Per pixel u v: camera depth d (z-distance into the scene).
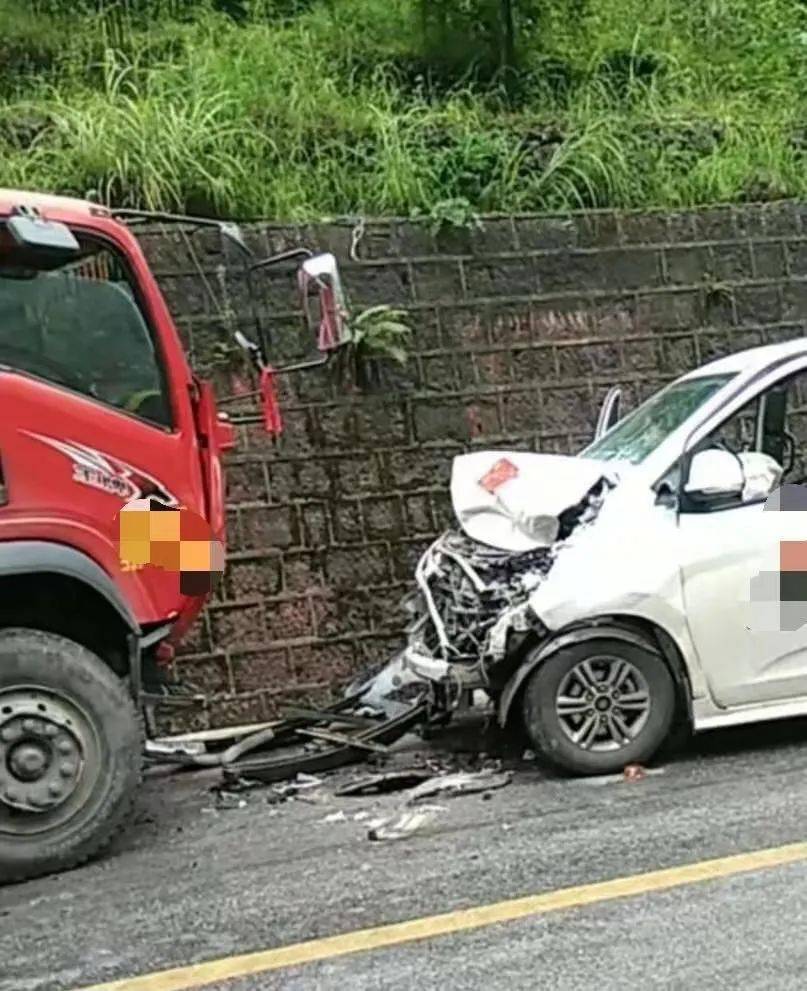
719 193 8.88
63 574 4.59
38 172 7.86
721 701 5.57
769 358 5.95
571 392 7.97
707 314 8.33
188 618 5.06
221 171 8.09
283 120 8.82
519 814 5.04
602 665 5.49
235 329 7.34
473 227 7.88
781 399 5.90
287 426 7.36
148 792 5.85
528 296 7.96
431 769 5.84
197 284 7.31
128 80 9.24
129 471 4.80
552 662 5.45
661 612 5.47
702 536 5.54
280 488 7.31
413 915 4.00
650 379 8.15
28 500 4.58
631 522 5.54
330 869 4.53
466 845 4.68
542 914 3.93
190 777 6.12
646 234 8.27
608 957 3.59
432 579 5.83
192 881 4.51
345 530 7.43
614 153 8.84
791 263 8.55
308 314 5.87
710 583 5.51
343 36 10.46
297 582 7.30
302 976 3.60
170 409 4.94
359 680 7.07
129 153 7.97
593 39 10.95
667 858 4.36
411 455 7.60
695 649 5.51
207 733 6.89
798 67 10.99
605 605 5.41
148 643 4.91
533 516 5.62
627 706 5.52
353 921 3.99
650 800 5.09
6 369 4.61
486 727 6.27
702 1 11.73
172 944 3.90
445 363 7.73
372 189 8.36
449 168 8.49
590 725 5.49
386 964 3.64
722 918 3.82
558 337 7.99
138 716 4.86
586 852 4.49
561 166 8.66
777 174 9.27
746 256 8.45
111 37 9.96
